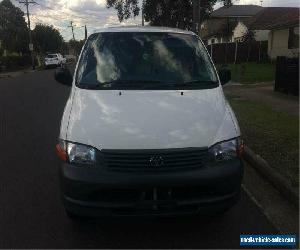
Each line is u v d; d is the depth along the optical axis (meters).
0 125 10.22
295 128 8.77
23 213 5.07
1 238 4.48
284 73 14.60
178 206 4.07
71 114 4.56
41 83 23.47
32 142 8.43
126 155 4.05
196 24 19.23
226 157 4.25
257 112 10.66
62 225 4.76
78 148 4.19
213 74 5.43
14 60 48.91
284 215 5.02
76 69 5.46
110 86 5.07
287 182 5.60
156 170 4.05
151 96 4.80
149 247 4.30
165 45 5.68
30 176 6.38
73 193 4.12
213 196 4.16
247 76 21.77
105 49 5.59
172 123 4.31
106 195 4.09
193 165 4.12
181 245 4.33
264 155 6.91
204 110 4.57
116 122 4.32
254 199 5.46
